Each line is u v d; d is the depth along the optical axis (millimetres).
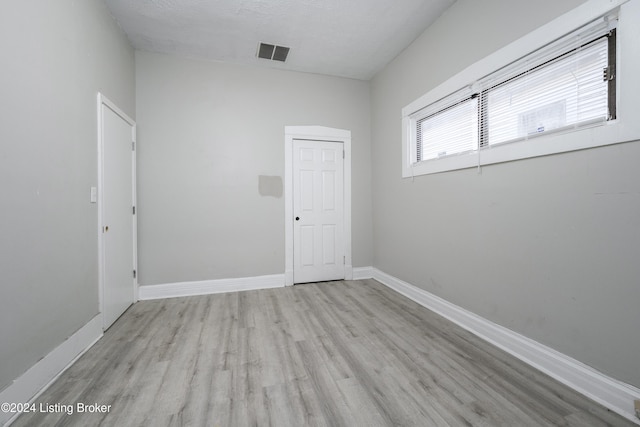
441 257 2643
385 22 2701
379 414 1372
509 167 1960
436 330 2311
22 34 1438
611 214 1423
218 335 2238
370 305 2912
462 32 2346
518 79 1916
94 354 1945
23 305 1430
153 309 2811
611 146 1419
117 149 2592
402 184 3258
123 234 2717
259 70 3543
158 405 1439
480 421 1324
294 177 3707
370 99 3980
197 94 3326
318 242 3805
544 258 1737
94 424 1311
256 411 1396
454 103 2502
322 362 1838
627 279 1367
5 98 1329
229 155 3434
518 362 1829
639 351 1329
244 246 3488
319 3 2441
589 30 1502
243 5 2453
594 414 1367
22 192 1432
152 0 2373
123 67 2795
